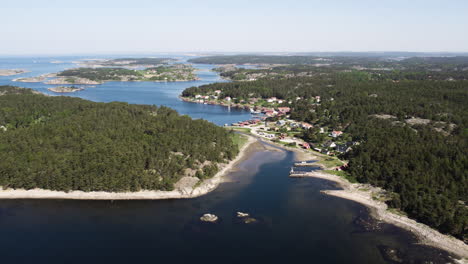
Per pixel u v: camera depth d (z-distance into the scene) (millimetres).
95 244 109125
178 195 147250
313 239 113125
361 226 122125
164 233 115688
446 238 114438
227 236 114250
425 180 145375
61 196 144750
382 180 156750
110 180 147125
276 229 119250
